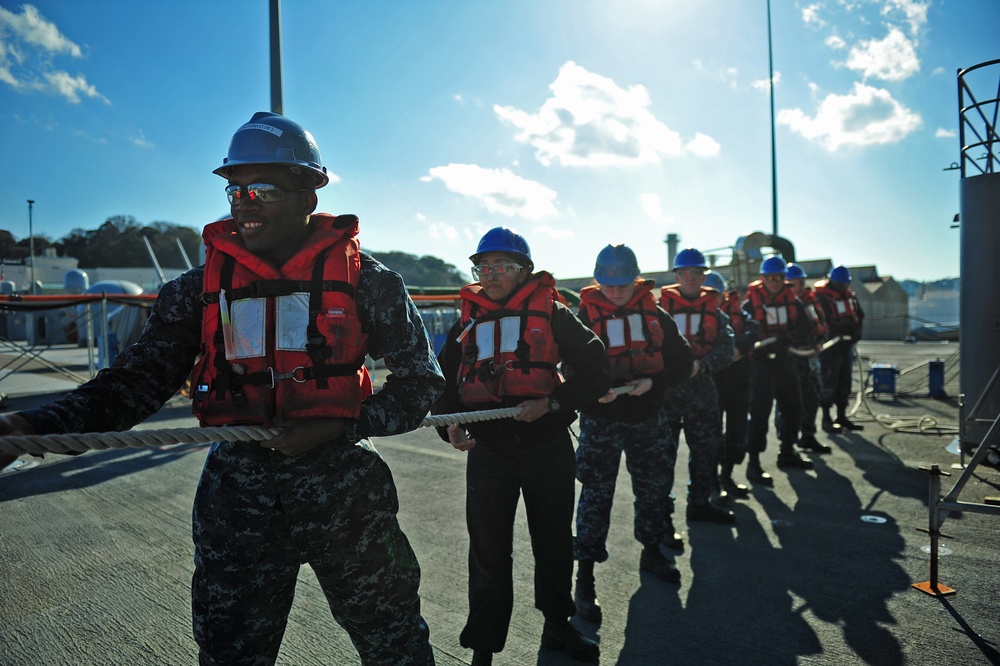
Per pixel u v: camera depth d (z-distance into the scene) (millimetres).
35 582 3824
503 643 2676
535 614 3381
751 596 3549
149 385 1646
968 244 6332
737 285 13648
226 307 1622
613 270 3752
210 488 1666
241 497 1628
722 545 4359
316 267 1675
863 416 9672
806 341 6418
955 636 3064
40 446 1237
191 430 1430
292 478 1644
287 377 1589
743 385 5516
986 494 5426
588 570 3447
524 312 2750
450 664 2900
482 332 2787
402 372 1760
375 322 1745
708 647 3006
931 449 7285
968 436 6355
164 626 3275
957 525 4652
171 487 5980
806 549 4246
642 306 3785
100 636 3176
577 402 2682
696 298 5004
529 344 2695
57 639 3152
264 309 1628
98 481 6207
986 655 2891
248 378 1604
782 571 3887
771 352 6219
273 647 1707
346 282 1684
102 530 4762
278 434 1545
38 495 5730
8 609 3477
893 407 10531
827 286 8711
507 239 2805
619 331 3707
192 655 2998
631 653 2965
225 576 1606
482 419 2465
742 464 6812
